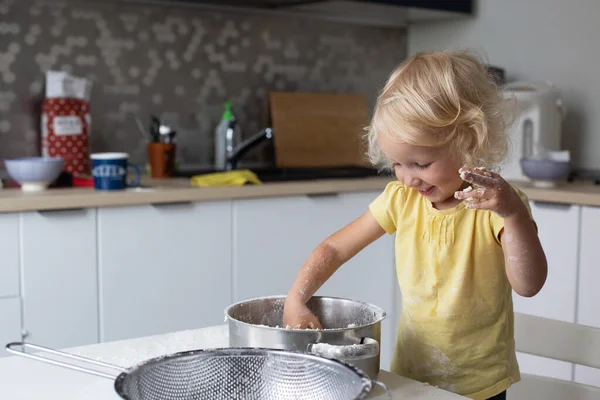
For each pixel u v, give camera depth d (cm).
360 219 123
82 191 227
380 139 106
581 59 298
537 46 313
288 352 84
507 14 323
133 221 226
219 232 241
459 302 113
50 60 272
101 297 223
